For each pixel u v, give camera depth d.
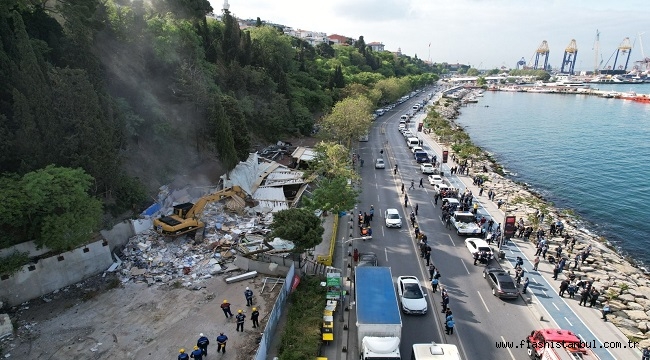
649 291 37.38
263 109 78.00
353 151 85.62
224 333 27.33
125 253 36.53
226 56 83.75
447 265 38.03
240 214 44.09
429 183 63.91
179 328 27.86
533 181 76.12
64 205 30.86
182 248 37.44
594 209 62.38
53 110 34.66
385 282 28.69
